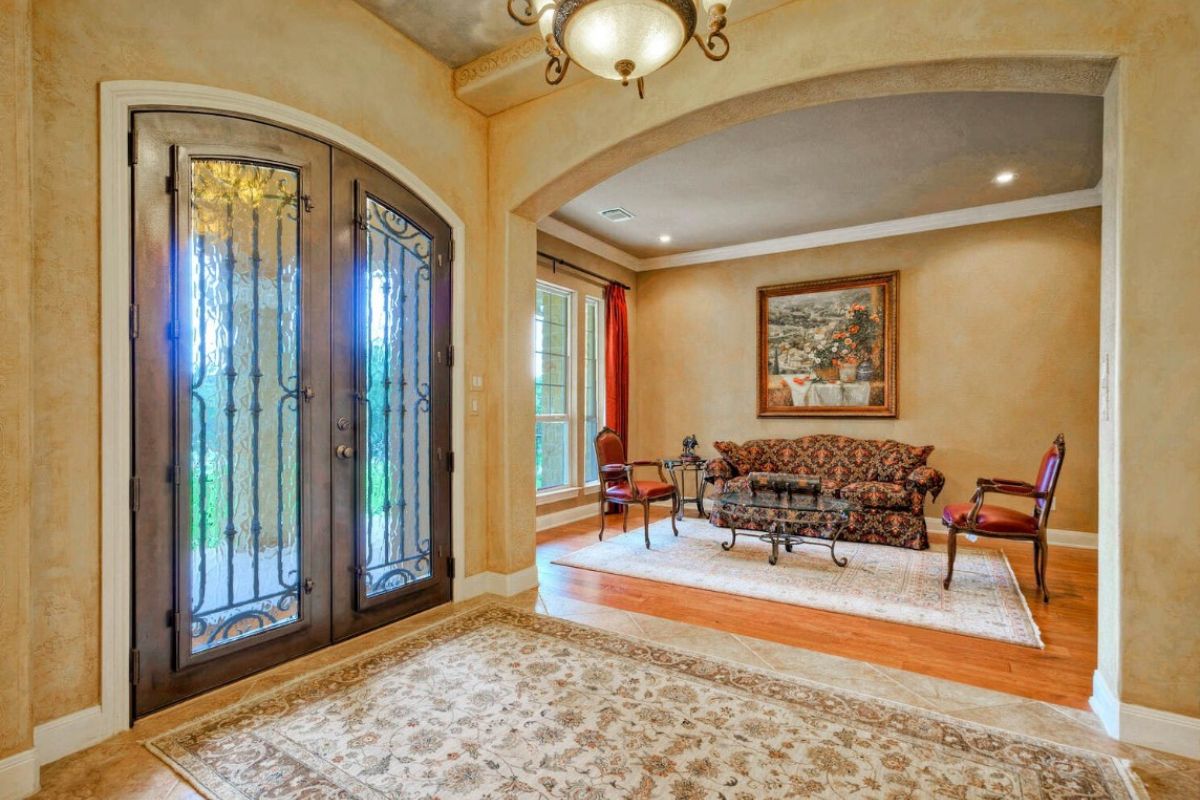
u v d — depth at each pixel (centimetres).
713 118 293
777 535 449
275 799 167
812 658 264
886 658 265
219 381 233
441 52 325
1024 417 504
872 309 564
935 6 230
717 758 185
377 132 295
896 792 169
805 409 600
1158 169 193
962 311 529
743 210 524
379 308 297
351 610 282
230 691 229
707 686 235
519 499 364
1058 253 492
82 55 195
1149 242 194
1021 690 235
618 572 405
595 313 659
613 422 643
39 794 169
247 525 242
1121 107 199
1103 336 217
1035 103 337
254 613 244
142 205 210
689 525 573
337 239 275
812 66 253
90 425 196
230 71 236
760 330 625
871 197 491
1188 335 190
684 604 338
